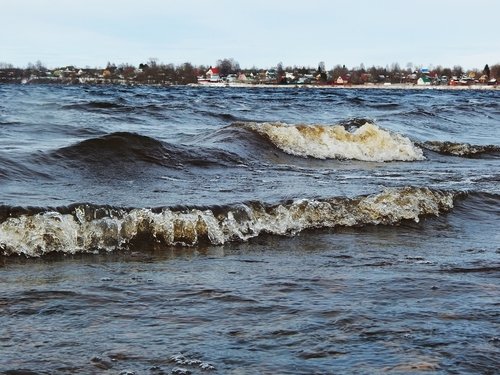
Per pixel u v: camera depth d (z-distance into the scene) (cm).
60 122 1988
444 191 911
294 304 450
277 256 619
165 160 1119
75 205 652
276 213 745
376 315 424
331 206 792
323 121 2459
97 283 501
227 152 1276
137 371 331
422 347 366
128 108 2609
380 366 339
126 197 796
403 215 819
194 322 409
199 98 4534
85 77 15700
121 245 638
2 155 990
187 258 604
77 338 378
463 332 392
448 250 659
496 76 17525
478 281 523
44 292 471
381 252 644
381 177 1150
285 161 1364
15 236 602
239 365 340
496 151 1723
